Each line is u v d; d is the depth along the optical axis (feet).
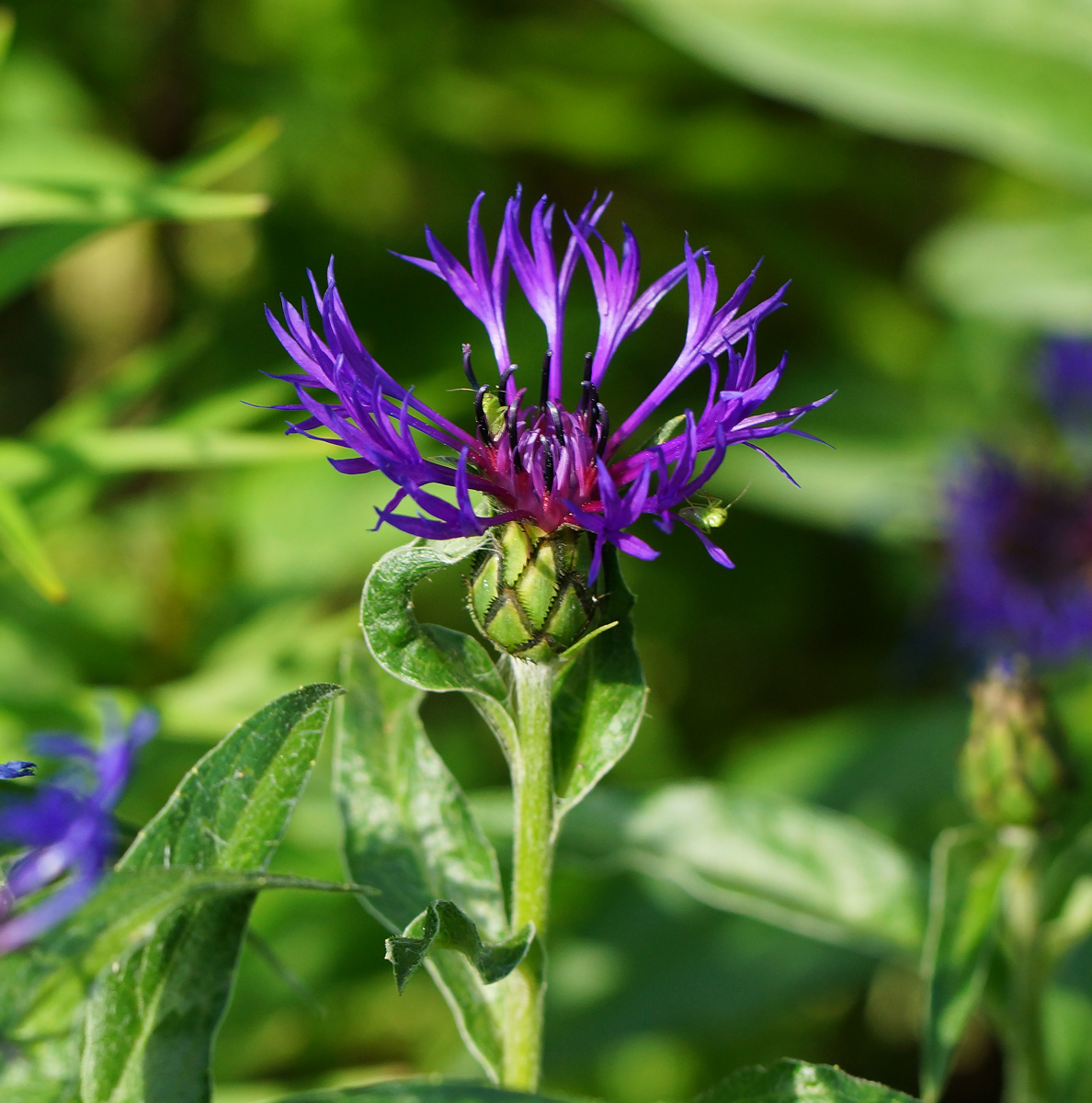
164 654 2.12
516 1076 1.57
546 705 1.54
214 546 2.12
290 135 3.20
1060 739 1.77
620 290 1.55
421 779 1.61
